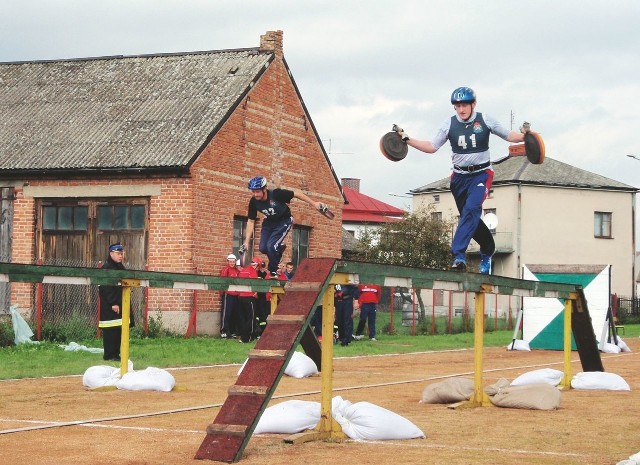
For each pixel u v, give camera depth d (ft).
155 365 59.52
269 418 31.22
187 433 32.07
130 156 93.97
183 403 40.70
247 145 100.53
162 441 30.40
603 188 191.52
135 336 88.07
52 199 96.48
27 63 113.80
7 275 38.09
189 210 92.07
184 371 56.34
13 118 103.96
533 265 83.30
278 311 29.84
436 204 203.00
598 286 81.25
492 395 41.55
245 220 101.24
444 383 41.50
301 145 109.19
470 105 39.68
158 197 92.94
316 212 111.75
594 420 36.55
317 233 112.06
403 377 54.39
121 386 45.42
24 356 64.80
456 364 65.51
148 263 93.20
